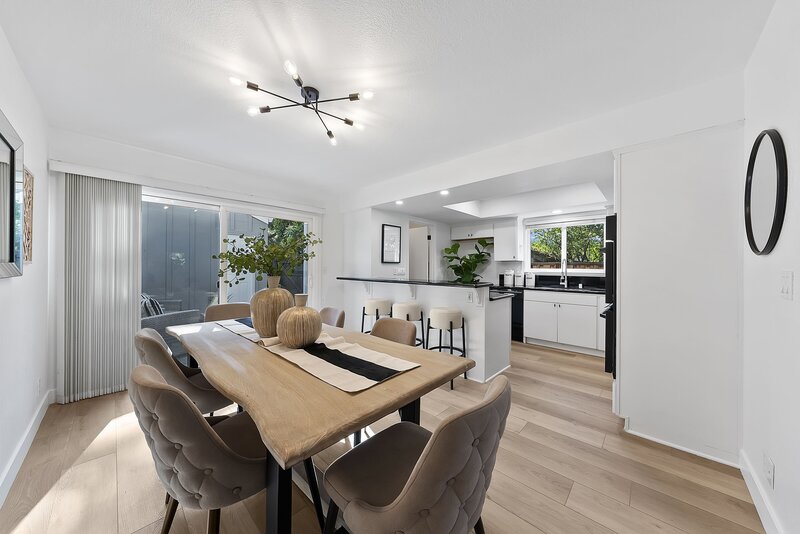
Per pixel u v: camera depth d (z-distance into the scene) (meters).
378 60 1.71
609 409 2.50
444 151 3.07
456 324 3.12
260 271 1.88
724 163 1.83
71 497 1.54
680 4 1.35
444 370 1.31
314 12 1.39
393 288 4.05
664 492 1.59
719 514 1.45
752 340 1.63
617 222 2.20
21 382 1.82
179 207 3.37
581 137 2.40
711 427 1.86
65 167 2.51
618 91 2.01
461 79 1.89
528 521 1.41
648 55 1.67
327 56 1.68
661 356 2.03
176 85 1.95
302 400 1.01
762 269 1.50
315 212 4.52
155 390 0.87
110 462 1.80
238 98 2.09
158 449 0.94
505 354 3.51
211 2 1.33
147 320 3.10
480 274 5.91
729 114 1.81
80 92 2.03
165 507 1.49
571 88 1.98
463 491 0.82
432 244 5.71
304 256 1.98
